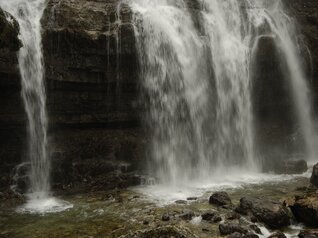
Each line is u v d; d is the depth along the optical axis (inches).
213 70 831.7
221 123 839.7
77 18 720.3
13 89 664.4
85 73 721.0
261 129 925.8
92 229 500.4
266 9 968.9
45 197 648.4
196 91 808.9
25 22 688.4
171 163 777.6
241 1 931.3
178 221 510.9
